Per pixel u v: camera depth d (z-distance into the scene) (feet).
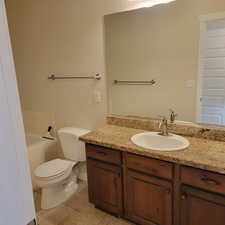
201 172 4.48
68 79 8.31
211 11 5.30
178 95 6.22
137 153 5.28
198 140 5.75
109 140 5.95
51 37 8.30
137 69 6.75
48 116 9.41
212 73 5.56
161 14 6.01
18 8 8.89
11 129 1.67
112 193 6.20
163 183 5.10
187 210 4.88
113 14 6.73
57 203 7.27
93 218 6.53
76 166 8.64
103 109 7.68
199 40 5.59
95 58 7.41
